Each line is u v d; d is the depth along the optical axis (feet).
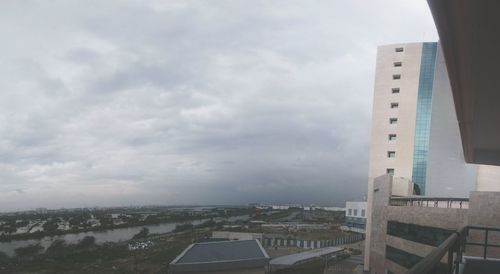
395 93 197.26
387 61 200.54
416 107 191.72
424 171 185.68
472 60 23.12
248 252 153.38
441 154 182.50
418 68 194.59
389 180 136.26
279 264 206.90
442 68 188.96
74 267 213.46
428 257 9.82
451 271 14.73
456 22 19.44
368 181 195.83
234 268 139.74
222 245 166.20
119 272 196.13
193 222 572.92
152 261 227.81
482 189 171.12
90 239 321.93
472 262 25.99
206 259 143.74
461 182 176.96
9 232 402.31
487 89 26.94
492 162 50.42
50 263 226.17
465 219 91.35
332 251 245.86
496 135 39.65
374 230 149.38
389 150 193.88
